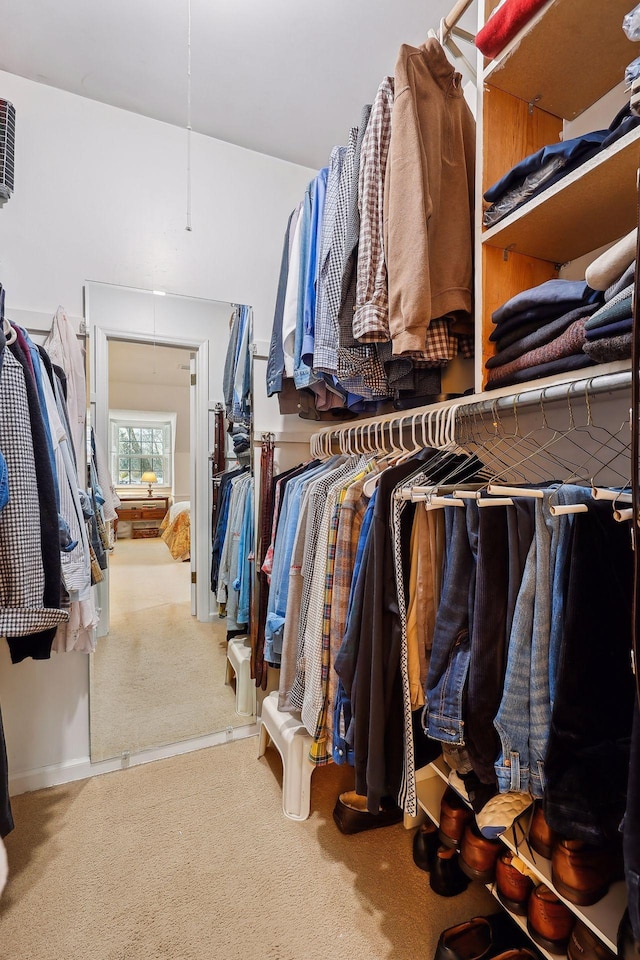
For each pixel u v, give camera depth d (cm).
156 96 172
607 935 72
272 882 123
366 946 106
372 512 112
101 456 176
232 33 146
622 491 78
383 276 111
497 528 83
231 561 198
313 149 202
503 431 125
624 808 69
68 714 167
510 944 101
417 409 129
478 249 111
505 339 103
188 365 191
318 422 212
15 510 105
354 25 144
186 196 189
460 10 110
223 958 103
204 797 156
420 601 102
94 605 172
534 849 87
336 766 178
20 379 110
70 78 163
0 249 159
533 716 76
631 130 76
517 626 78
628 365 74
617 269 73
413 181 105
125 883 122
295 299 153
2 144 123
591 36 95
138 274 181
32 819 145
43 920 111
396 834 141
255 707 198
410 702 99
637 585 55
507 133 112
